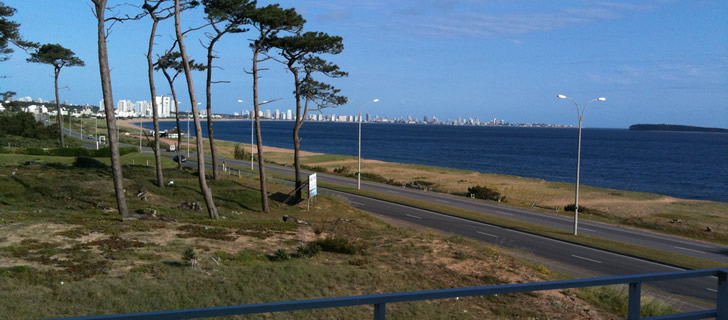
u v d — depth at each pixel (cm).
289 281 1602
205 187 2891
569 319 1480
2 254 1622
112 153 2505
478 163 13050
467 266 1988
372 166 9356
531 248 3047
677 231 4178
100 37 2441
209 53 3622
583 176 10550
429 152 16850
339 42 3772
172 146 9806
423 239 2464
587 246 3186
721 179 10325
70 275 1469
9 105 10244
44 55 6056
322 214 3684
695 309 1911
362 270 1816
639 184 9469
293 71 3941
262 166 3594
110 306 1267
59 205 2923
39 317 1159
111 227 2200
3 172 3775
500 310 1509
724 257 3106
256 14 3275
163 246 1920
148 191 3631
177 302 1349
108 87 2475
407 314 1398
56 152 5903
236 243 2108
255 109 3591
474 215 4184
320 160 10244
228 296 1430
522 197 6150
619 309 1644
